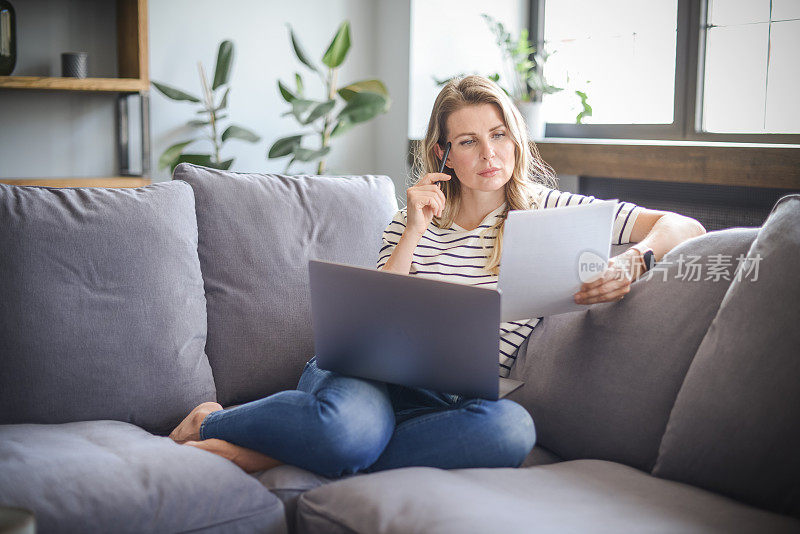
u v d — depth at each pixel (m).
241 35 3.50
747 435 1.11
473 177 1.58
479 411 1.29
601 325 1.42
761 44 2.73
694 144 2.54
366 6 3.74
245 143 3.58
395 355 1.29
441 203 1.61
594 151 2.83
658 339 1.32
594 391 1.37
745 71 2.79
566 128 3.50
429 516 1.03
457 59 3.62
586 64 3.41
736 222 2.68
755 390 1.12
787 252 1.18
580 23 3.42
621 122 3.26
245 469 1.33
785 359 1.11
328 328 1.33
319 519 1.14
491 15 3.63
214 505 1.15
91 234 1.54
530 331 1.57
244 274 1.74
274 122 3.63
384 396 1.36
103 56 3.27
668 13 3.06
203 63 3.44
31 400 1.44
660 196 2.93
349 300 1.27
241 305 1.72
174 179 1.83
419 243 1.65
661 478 1.21
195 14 3.39
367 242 1.88
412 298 1.22
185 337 1.61
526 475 1.21
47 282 1.48
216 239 1.75
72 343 1.48
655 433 1.27
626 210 1.58
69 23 3.19
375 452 1.29
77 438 1.32
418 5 3.48
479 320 1.20
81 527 1.06
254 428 1.30
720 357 1.18
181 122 3.43
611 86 3.31
